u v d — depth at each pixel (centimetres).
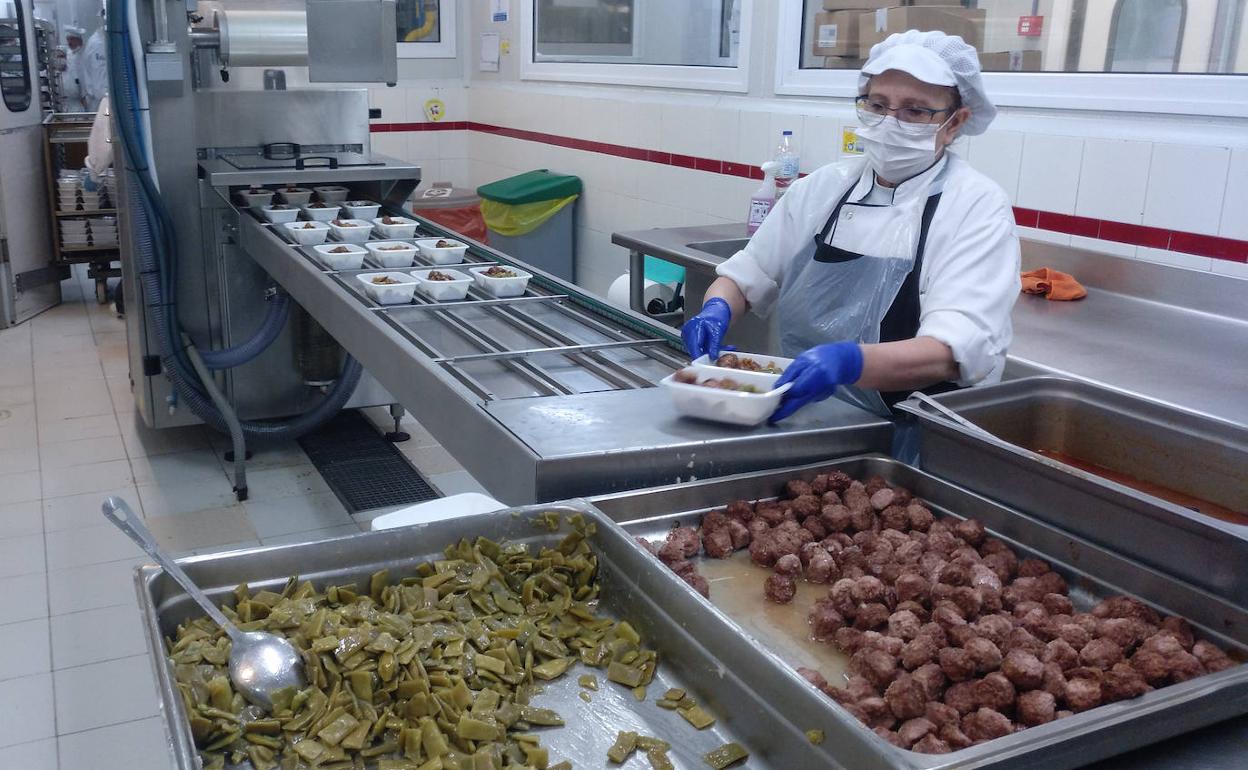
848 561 134
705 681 109
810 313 203
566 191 488
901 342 169
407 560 127
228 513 339
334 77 326
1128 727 90
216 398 347
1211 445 155
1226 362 207
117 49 323
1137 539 125
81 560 302
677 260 303
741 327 299
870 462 157
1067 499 133
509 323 216
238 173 328
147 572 114
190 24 340
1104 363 206
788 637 121
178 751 86
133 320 376
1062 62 264
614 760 101
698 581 127
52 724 228
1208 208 230
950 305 177
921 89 178
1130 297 251
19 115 542
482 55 582
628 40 452
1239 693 96
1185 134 234
